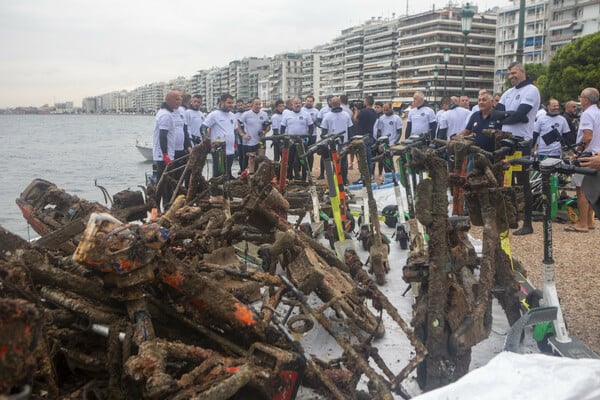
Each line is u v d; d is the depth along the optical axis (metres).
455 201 4.35
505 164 3.74
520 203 3.81
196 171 5.23
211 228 4.19
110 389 2.37
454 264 3.03
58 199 4.82
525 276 4.28
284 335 2.50
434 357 2.82
